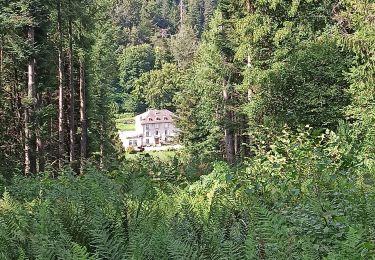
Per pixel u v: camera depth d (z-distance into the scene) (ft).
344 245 13.03
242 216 17.62
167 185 28.63
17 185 30.50
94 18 95.04
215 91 87.71
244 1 73.92
